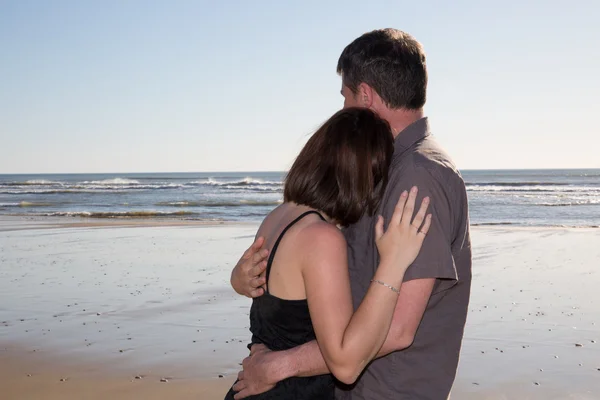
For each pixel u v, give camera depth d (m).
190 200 37.94
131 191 50.16
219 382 4.93
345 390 1.92
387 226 1.75
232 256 12.05
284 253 1.73
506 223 22.11
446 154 1.83
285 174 1.99
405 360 1.82
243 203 34.00
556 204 32.12
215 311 7.30
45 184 66.19
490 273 9.98
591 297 7.96
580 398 4.49
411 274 1.67
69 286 8.93
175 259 11.67
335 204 1.77
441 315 1.83
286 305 1.73
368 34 1.95
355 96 1.99
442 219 1.72
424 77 1.91
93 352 5.75
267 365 1.74
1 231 17.72
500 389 4.68
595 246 13.73
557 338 6.02
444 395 1.85
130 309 7.46
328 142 1.79
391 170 1.82
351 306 1.67
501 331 6.30
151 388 4.82
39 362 5.48
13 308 7.58
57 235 16.55
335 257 1.65
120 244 14.30
